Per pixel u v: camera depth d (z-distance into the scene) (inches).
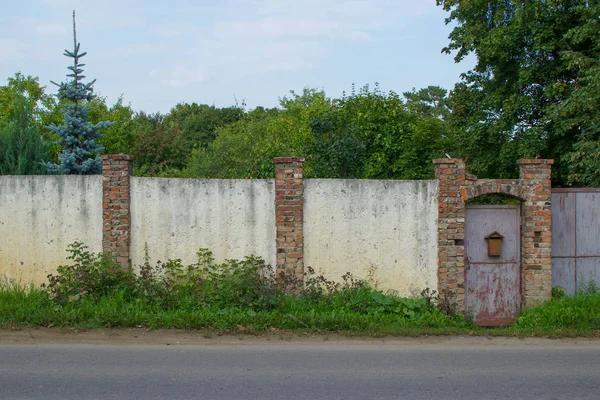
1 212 394.0
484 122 698.2
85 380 240.7
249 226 386.9
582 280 400.2
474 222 391.5
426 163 686.5
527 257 382.9
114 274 369.7
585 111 558.3
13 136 539.2
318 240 386.6
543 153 650.8
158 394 223.5
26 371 253.6
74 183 390.0
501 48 658.8
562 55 586.2
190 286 370.6
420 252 386.9
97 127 534.6
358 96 704.4
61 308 350.0
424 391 231.8
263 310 353.4
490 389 235.6
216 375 250.2
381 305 365.1
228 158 840.3
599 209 401.4
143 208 388.2
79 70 532.4
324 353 291.7
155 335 320.5
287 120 907.4
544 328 343.9
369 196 386.9
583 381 247.9
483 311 391.2
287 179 381.4
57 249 391.2
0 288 384.2
